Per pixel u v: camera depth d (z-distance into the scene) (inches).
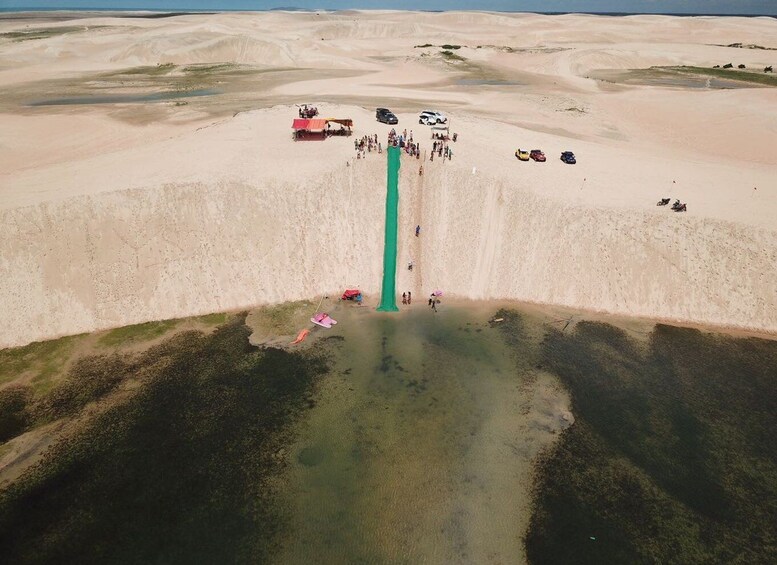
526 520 961.5
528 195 1753.2
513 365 1344.7
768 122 2701.8
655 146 2474.2
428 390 1255.5
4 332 1368.1
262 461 1061.1
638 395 1254.9
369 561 891.4
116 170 1776.6
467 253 1689.2
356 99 3216.0
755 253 1546.5
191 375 1278.3
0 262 1421.0
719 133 2640.3
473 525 951.6
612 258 1609.3
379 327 1477.6
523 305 1594.5
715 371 1331.2
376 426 1151.6
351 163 1828.2
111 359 1325.0
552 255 1648.6
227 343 1395.2
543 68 4837.6
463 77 4362.7
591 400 1238.3
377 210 1740.9
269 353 1363.2
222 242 1588.3
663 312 1535.4
